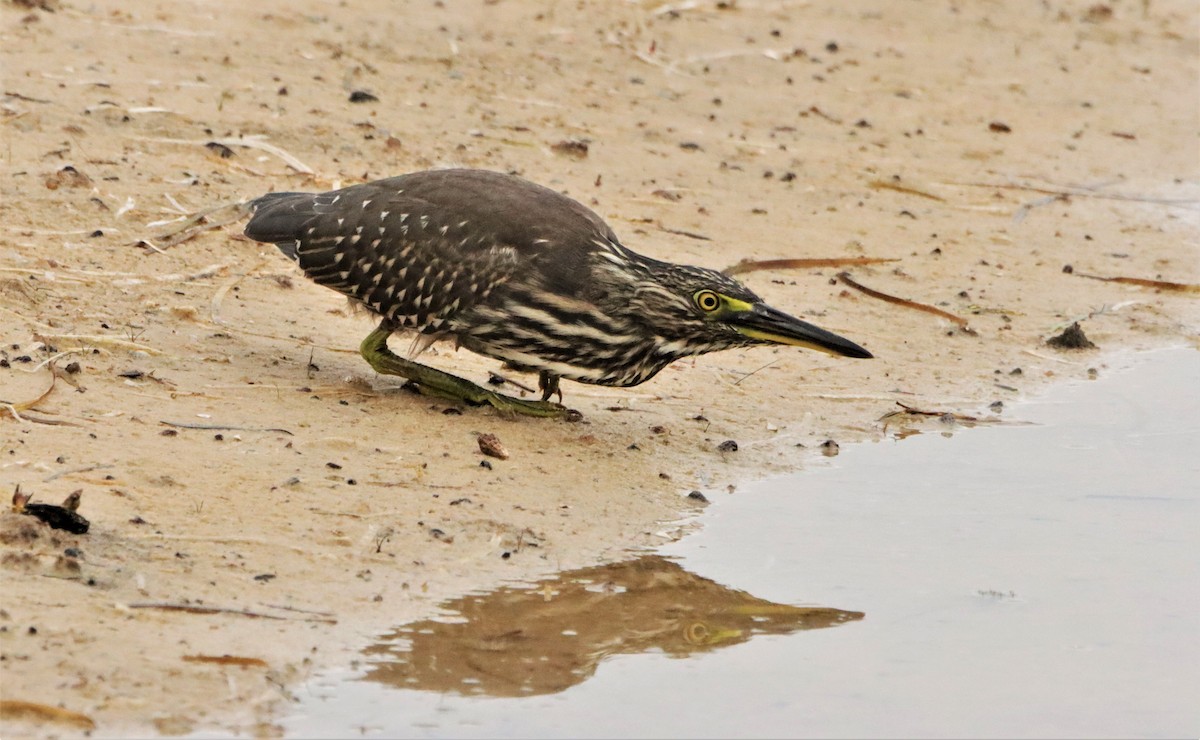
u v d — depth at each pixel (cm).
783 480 1329
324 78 2077
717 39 2517
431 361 1470
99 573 996
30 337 1322
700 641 1054
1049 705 1010
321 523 1109
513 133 2025
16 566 980
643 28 2498
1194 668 1066
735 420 1439
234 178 1727
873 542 1221
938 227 1969
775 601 1112
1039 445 1439
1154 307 1803
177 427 1219
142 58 2020
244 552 1055
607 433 1366
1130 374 1633
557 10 2506
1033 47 2706
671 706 969
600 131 2094
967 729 973
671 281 1312
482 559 1105
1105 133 2364
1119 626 1115
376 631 994
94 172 1677
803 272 1784
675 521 1220
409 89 2111
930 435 1453
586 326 1304
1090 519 1286
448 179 1347
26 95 1830
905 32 2692
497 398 1360
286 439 1230
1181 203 2120
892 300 1734
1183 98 2541
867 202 2011
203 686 905
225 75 2016
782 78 2408
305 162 1809
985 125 2338
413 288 1314
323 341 1455
